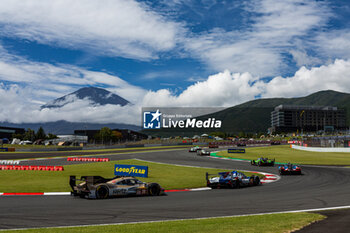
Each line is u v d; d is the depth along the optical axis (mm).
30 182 24453
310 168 40438
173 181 26375
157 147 97312
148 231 9047
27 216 11898
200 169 37562
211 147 95125
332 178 29000
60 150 77500
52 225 10367
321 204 14820
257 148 88312
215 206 14383
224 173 23312
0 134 154000
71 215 12133
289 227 9492
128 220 11242
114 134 152875
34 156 59469
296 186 23391
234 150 71438
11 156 59312
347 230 9125
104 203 15289
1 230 9320
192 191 21000
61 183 23828
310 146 84875
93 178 17469
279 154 68000
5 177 27594
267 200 16312
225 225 9812
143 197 17625
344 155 64312
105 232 8953
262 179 29750
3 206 14227
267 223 10070
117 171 30766
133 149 86312
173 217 11820
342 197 17156
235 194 19062
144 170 28984
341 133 136625
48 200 16297
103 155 62031
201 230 9117
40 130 148375
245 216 11547
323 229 9258
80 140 120938
